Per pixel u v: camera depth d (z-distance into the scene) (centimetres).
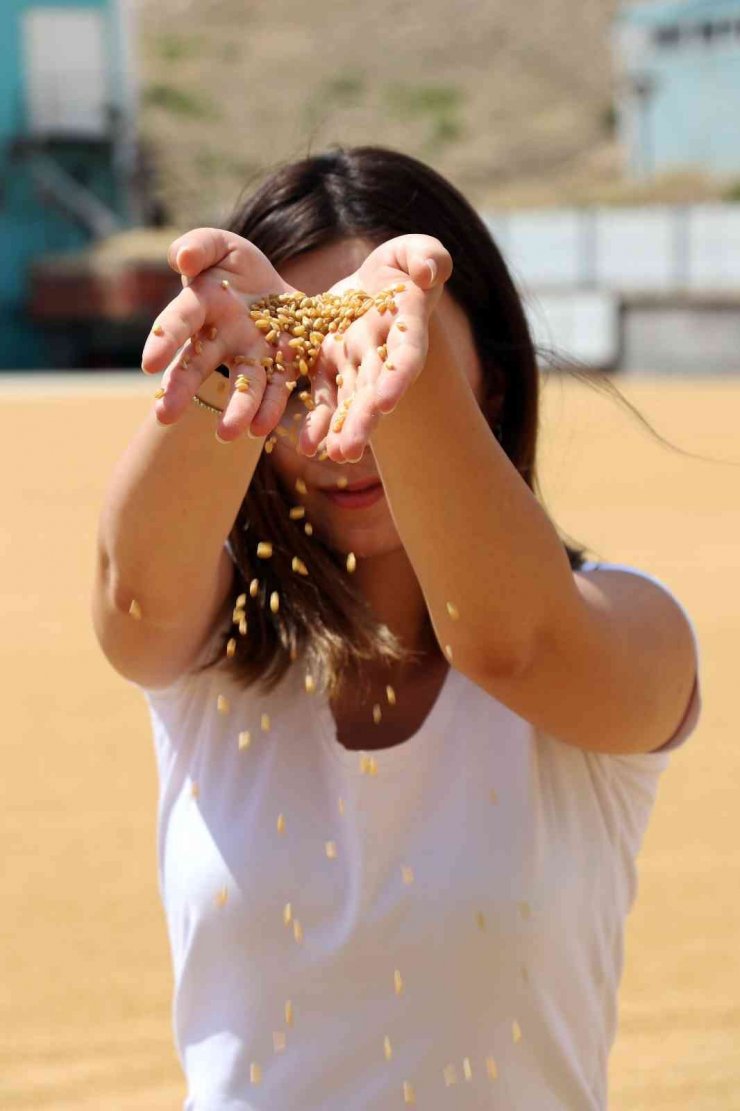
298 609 305
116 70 6056
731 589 1448
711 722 1045
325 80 7725
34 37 5931
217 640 313
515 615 275
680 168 6744
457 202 325
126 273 5419
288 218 312
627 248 4828
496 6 8312
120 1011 645
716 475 2178
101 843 836
